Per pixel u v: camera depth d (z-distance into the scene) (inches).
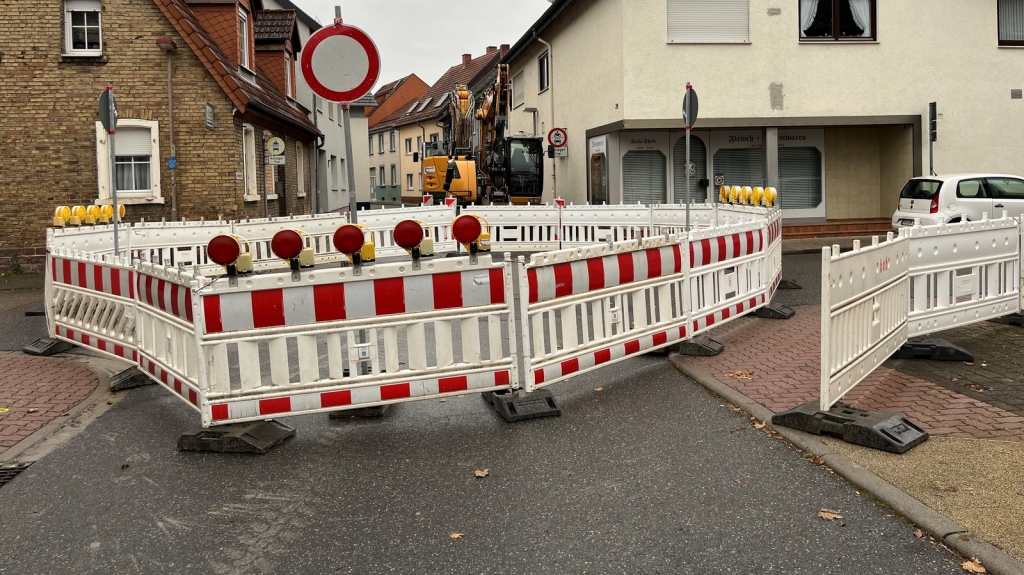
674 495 187.0
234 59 863.7
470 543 165.9
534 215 812.6
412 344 244.1
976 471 191.2
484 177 1087.6
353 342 240.4
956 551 154.9
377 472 209.0
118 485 206.2
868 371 255.6
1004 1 885.8
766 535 164.9
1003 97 887.1
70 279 364.2
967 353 303.1
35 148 727.1
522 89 1387.8
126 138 743.7
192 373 246.2
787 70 858.1
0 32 720.3
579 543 164.1
